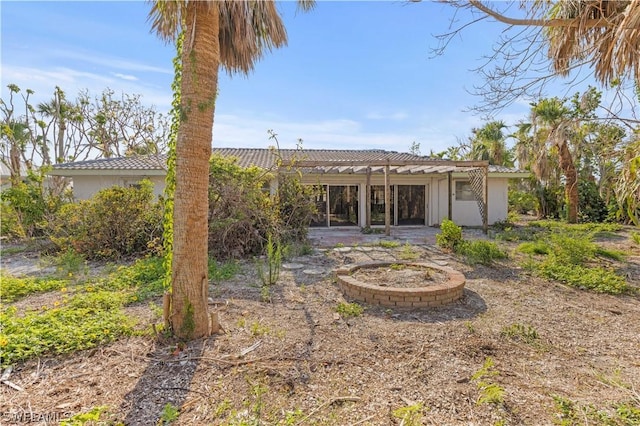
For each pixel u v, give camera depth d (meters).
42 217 11.66
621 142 3.52
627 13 3.44
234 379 3.13
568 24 4.24
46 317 4.39
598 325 4.57
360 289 5.57
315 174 15.94
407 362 3.48
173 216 3.96
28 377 3.17
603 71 4.34
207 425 2.50
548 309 5.20
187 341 3.88
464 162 13.96
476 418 2.56
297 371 3.28
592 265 8.00
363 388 3.00
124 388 2.98
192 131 3.81
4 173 20.70
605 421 2.51
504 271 7.60
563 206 20.27
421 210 18.06
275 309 5.13
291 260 9.06
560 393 2.92
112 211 9.22
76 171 13.49
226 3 4.56
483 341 4.01
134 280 6.62
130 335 4.04
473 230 15.75
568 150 17.17
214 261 8.42
